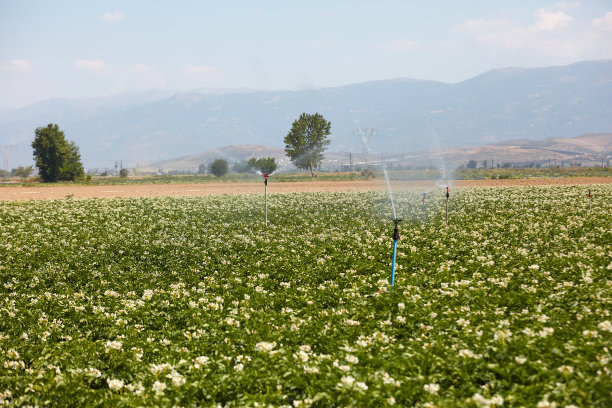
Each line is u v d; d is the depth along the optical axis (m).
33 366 10.19
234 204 43.97
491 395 7.94
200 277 18.16
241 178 113.56
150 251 23.28
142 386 8.88
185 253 22.41
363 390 7.97
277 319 12.13
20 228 30.64
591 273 14.43
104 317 13.06
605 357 8.35
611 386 7.43
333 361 9.20
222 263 19.98
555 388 7.63
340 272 17.48
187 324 12.34
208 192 63.78
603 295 12.02
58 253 22.62
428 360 8.94
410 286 14.11
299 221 31.98
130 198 52.16
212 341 10.99
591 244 19.11
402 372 8.68
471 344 9.63
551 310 11.32
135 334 11.88
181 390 8.59
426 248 20.73
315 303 13.53
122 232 29.19
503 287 13.90
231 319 12.06
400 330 10.85
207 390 8.54
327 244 22.69
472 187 61.06
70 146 115.62
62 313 13.89
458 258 18.86
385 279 15.59
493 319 11.13
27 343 11.66
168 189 71.75
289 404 8.06
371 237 24.34
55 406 8.65
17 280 18.17
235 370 9.20
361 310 12.41
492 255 18.64
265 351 9.89
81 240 26.31
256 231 28.34
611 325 9.76
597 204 34.44
